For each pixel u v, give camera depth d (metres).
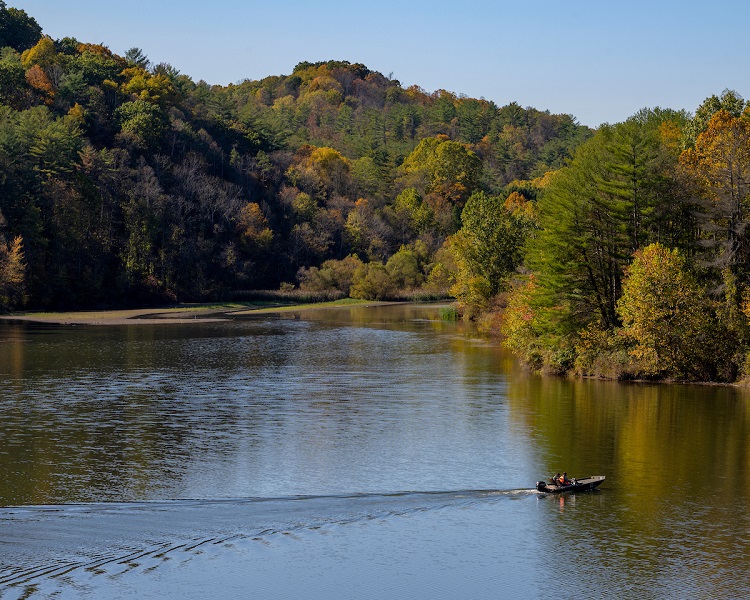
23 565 30.14
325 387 67.50
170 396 62.75
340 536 33.72
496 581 29.80
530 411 57.38
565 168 89.38
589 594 28.81
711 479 41.66
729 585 29.50
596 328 73.88
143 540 32.78
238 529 34.19
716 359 69.00
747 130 75.44
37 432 50.09
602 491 39.75
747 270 70.00
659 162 74.81
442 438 49.56
